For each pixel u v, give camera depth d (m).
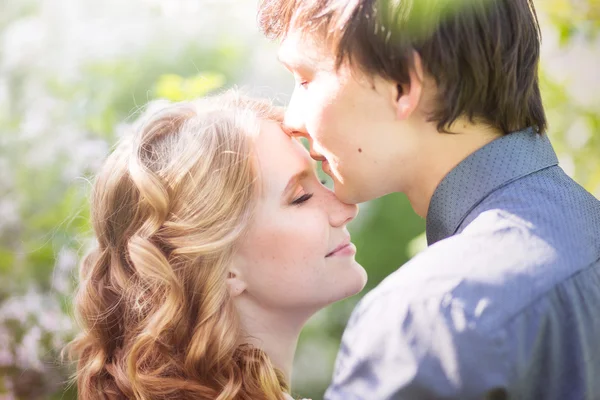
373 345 1.41
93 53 3.69
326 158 1.71
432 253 1.47
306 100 1.69
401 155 1.62
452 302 1.38
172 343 1.80
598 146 2.96
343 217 1.87
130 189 1.89
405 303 1.41
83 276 2.04
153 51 3.71
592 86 2.97
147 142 1.90
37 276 3.37
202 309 1.79
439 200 1.61
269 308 1.87
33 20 3.83
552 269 1.42
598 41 2.94
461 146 1.60
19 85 3.71
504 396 1.36
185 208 1.82
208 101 1.99
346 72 1.58
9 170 3.44
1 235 3.39
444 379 1.36
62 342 3.17
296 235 1.81
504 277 1.40
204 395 1.76
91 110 3.48
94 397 1.89
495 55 1.56
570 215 1.51
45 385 3.15
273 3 1.74
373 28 1.52
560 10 2.85
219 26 3.86
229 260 1.82
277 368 1.88
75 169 3.30
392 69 1.53
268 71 3.91
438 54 1.53
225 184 1.81
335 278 1.87
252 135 1.85
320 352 4.05
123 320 1.91
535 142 1.62
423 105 1.57
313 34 1.62
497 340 1.35
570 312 1.40
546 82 2.95
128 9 3.88
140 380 1.77
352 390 1.43
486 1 1.55
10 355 3.13
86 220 3.03
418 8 1.51
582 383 1.40
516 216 1.49
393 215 4.07
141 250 1.81
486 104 1.58
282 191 1.83
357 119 1.61
